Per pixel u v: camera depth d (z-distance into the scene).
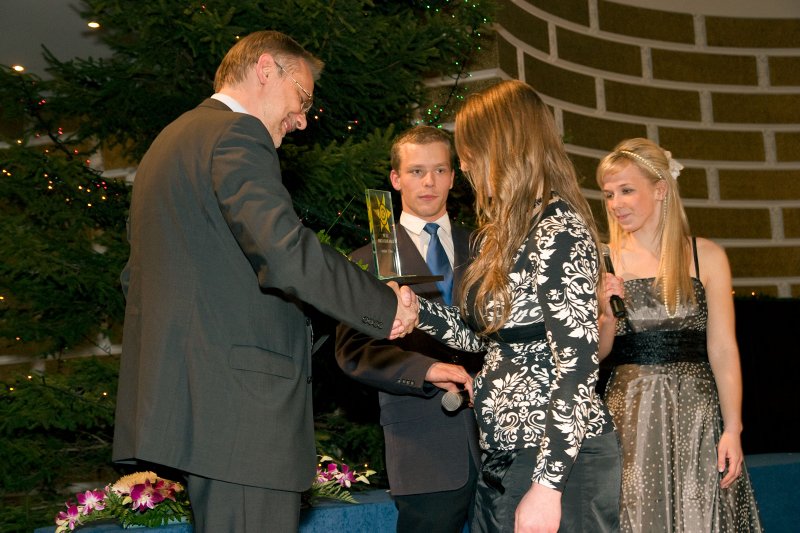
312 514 2.76
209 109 1.99
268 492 1.82
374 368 2.46
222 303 1.82
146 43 3.83
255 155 1.82
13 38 5.49
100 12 3.96
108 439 4.16
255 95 2.08
